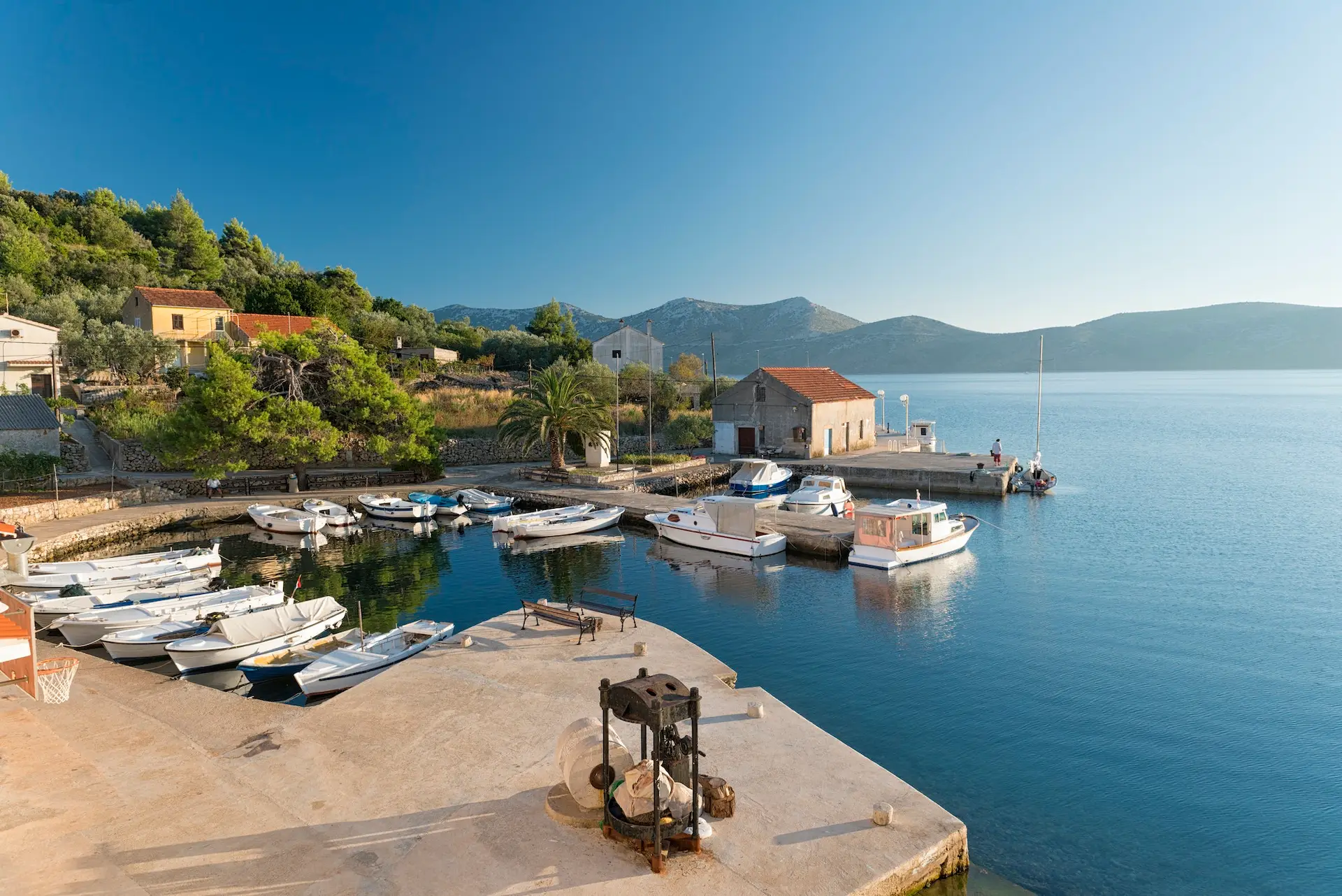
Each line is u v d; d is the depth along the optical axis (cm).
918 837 969
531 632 1812
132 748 1238
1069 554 3241
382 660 1789
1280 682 1870
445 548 3462
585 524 3691
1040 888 1105
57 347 5872
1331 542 3406
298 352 4422
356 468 5009
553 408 4688
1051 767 1461
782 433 5709
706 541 3366
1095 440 8506
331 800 1057
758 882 873
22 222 9781
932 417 13338
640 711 910
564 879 874
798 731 1270
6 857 923
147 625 2100
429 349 8400
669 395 6956
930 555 3130
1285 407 15150
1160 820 1288
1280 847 1209
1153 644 2147
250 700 1451
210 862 910
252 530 3816
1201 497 4575
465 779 1112
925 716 1684
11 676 1332
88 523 3453
